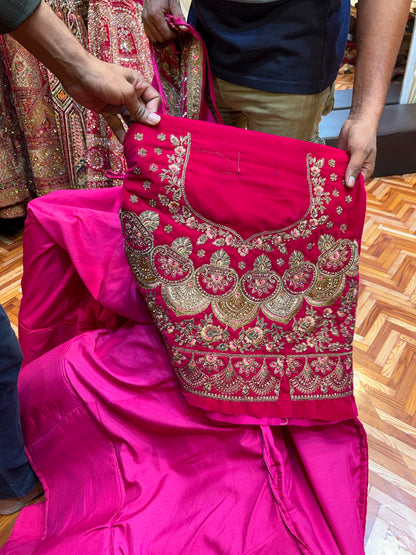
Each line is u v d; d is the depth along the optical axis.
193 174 0.85
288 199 0.88
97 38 1.65
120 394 0.96
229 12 0.88
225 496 0.92
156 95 0.86
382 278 1.78
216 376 0.90
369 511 1.02
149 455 0.96
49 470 1.01
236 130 0.86
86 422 0.98
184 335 0.88
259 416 0.91
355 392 1.30
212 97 1.00
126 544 0.85
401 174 2.66
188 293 0.88
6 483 0.96
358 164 0.88
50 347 1.16
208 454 0.96
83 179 1.89
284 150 0.88
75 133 1.79
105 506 0.93
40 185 1.88
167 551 0.85
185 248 0.87
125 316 1.01
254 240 0.89
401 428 1.21
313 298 0.93
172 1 0.94
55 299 1.09
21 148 1.88
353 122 0.89
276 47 0.88
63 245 1.01
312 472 0.93
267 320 0.92
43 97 1.73
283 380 0.93
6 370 0.84
